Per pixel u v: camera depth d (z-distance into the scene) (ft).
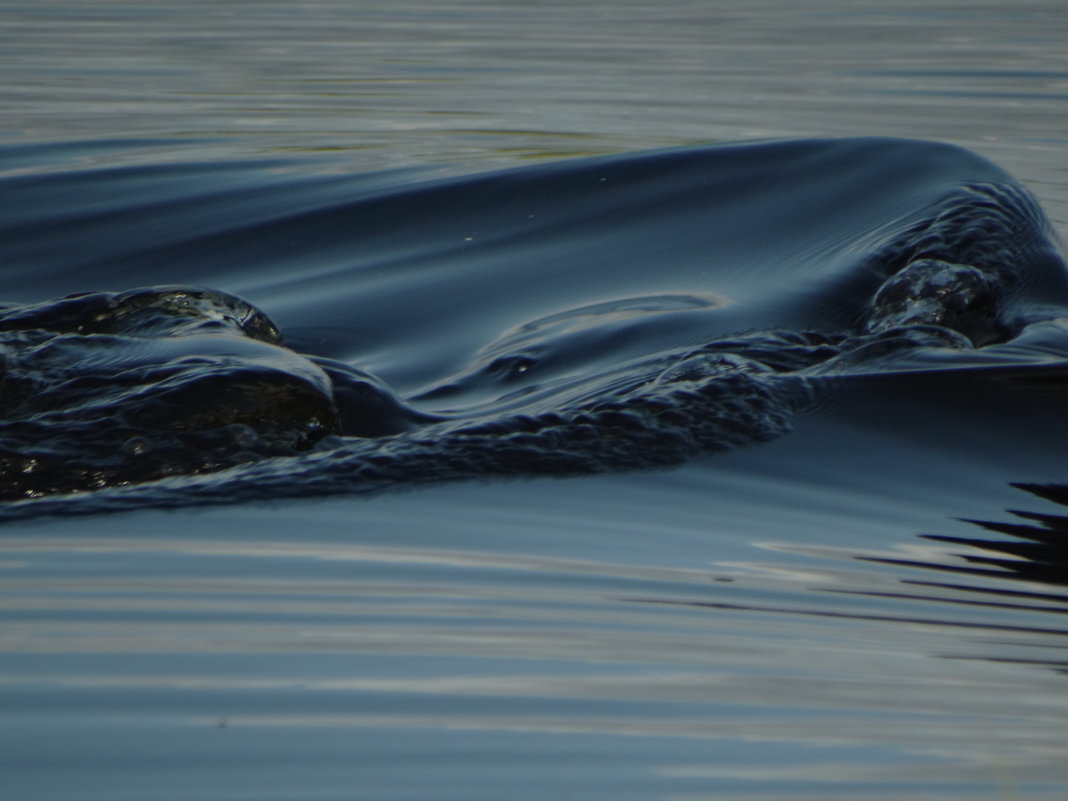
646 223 74.59
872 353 52.85
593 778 22.33
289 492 40.65
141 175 90.38
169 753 23.09
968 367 51.03
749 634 29.94
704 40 167.63
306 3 205.57
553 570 34.42
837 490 42.14
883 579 34.53
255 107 119.96
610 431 45.80
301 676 26.66
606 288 66.23
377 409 47.98
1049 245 65.00
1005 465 44.42
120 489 40.68
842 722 24.97
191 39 163.43
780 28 178.60
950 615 31.96
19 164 94.63
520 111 119.75
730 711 25.35
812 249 67.72
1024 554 36.99
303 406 45.09
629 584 33.45
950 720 25.20
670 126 113.19
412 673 26.94
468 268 70.54
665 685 26.61
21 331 49.80
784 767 22.85
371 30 175.11
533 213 77.82
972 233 64.59
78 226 80.12
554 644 28.84
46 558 34.71
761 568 35.14
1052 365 51.24
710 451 45.01
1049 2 203.21
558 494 41.14
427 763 22.82
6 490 40.29
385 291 67.82
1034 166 96.78
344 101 123.85
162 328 51.57
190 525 37.81
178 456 42.34
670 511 39.99
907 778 22.48
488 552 35.81
